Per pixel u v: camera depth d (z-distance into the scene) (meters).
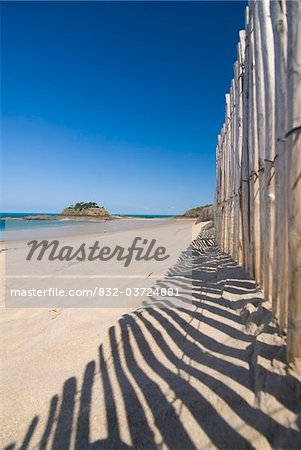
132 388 2.03
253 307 2.53
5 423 1.91
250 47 3.12
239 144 4.01
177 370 2.10
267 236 2.46
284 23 1.95
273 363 1.75
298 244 1.63
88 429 1.75
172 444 1.51
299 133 1.65
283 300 1.96
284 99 1.92
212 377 1.89
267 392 1.58
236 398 1.65
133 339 2.71
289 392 1.52
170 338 2.58
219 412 1.59
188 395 1.80
